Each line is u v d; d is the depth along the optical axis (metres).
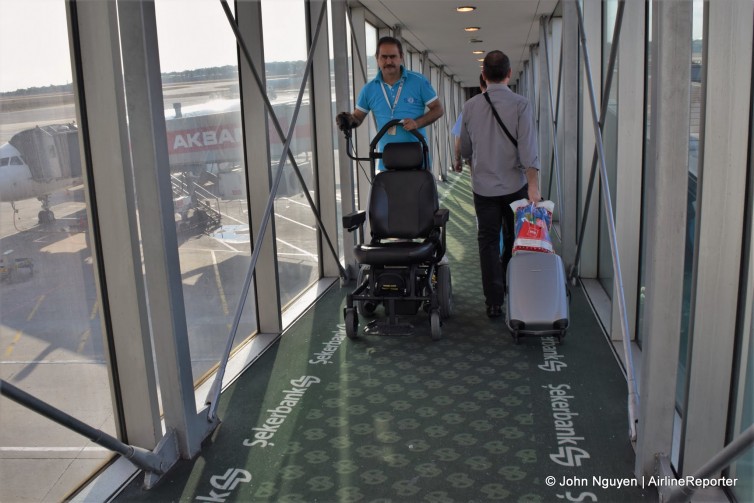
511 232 4.35
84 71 2.35
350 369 3.55
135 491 2.46
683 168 2.12
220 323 3.55
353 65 6.63
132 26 2.39
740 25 2.00
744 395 2.11
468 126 4.11
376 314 4.48
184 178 3.09
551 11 7.34
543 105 7.97
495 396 3.15
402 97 4.51
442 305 4.19
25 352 2.04
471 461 2.60
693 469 2.27
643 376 2.33
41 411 1.77
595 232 5.11
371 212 4.23
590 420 2.88
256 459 2.67
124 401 2.63
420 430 2.86
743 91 2.02
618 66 3.59
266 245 3.99
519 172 4.07
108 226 2.47
